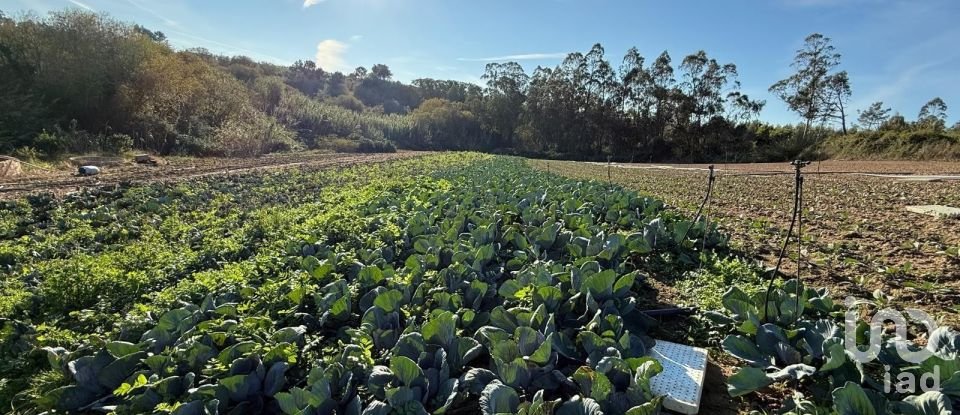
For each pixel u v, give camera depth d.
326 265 5.75
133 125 26.98
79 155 21.39
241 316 4.67
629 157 55.69
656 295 5.86
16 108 22.33
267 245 7.71
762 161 49.03
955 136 34.94
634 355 3.89
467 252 6.29
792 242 7.91
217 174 17.73
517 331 3.88
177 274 6.39
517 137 63.56
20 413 3.67
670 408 3.49
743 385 3.46
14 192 12.66
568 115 58.72
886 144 38.38
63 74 25.00
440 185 14.00
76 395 3.62
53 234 8.55
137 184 13.77
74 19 25.61
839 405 2.86
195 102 32.19
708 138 55.16
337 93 89.00
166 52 31.86
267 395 3.54
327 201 11.95
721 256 7.18
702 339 4.66
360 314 4.94
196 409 3.18
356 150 42.75
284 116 45.34
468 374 3.62
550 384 3.53
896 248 7.30
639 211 10.08
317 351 4.30
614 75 58.22
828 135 50.81
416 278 5.51
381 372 3.54
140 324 4.46
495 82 63.84
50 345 4.31
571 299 4.70
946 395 3.02
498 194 11.77
